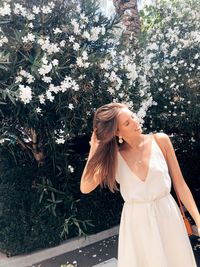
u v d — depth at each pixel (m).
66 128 3.28
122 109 1.78
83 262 3.32
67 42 3.24
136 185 1.79
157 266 1.77
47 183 3.57
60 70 3.18
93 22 3.57
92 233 3.76
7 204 3.52
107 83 3.41
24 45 2.94
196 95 4.22
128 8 4.71
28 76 2.91
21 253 3.38
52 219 3.56
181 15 4.52
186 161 4.94
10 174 3.70
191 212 1.89
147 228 1.79
